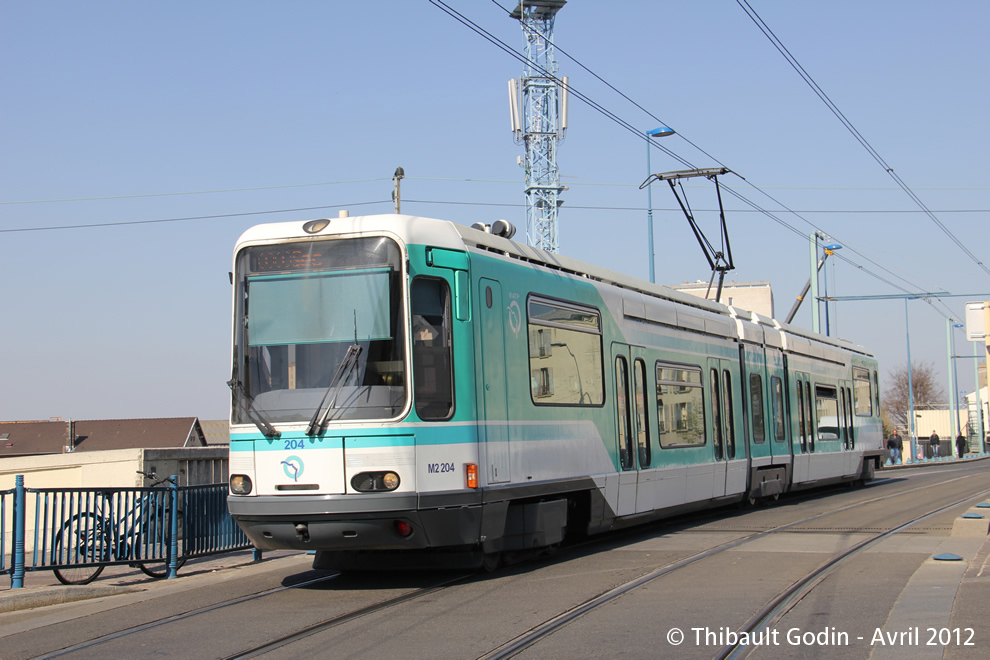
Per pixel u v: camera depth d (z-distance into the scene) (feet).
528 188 152.97
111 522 35.06
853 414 78.54
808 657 20.26
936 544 37.32
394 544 29.40
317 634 23.88
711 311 54.29
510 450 33.09
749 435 56.03
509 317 34.06
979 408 208.85
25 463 50.29
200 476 52.60
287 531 29.66
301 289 31.04
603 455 39.52
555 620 24.40
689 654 20.67
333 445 29.43
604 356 40.65
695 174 67.05
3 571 31.60
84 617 28.12
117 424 227.61
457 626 24.16
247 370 31.01
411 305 30.25
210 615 27.32
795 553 35.63
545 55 155.43
